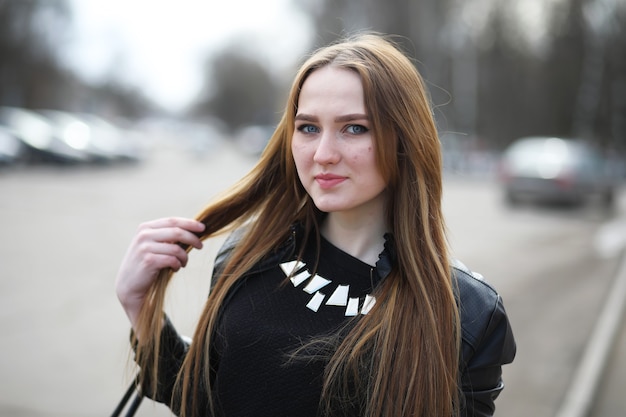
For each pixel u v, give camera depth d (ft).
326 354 4.10
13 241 28.35
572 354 15.52
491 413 4.27
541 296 21.02
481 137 133.59
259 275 4.65
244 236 4.92
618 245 31.96
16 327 16.58
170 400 4.95
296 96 4.42
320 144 4.17
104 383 13.17
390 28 107.76
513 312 19.10
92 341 15.74
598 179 48.47
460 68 122.01
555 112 133.80
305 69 4.35
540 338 16.72
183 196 47.50
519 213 43.60
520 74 136.26
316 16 109.40
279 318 4.34
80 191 47.80
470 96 123.13
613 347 16.72
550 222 39.93
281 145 4.90
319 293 4.34
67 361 14.32
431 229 4.29
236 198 5.01
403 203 4.25
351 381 4.01
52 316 17.67
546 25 137.08
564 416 11.97
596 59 129.49
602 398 13.23
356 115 4.11
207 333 4.58
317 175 4.23
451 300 4.06
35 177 56.75
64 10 139.85
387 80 4.16
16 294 19.76
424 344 3.96
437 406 3.90
